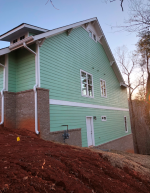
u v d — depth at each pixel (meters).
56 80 8.95
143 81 22.86
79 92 10.96
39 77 7.84
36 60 7.94
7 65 8.40
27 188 2.37
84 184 3.10
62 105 9.11
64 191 2.59
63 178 2.98
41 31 8.95
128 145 18.56
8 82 8.30
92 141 11.68
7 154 3.67
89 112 11.83
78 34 11.97
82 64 11.84
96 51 14.44
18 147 4.58
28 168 3.02
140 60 17.69
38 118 7.36
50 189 2.53
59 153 4.41
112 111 15.95
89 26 13.87
